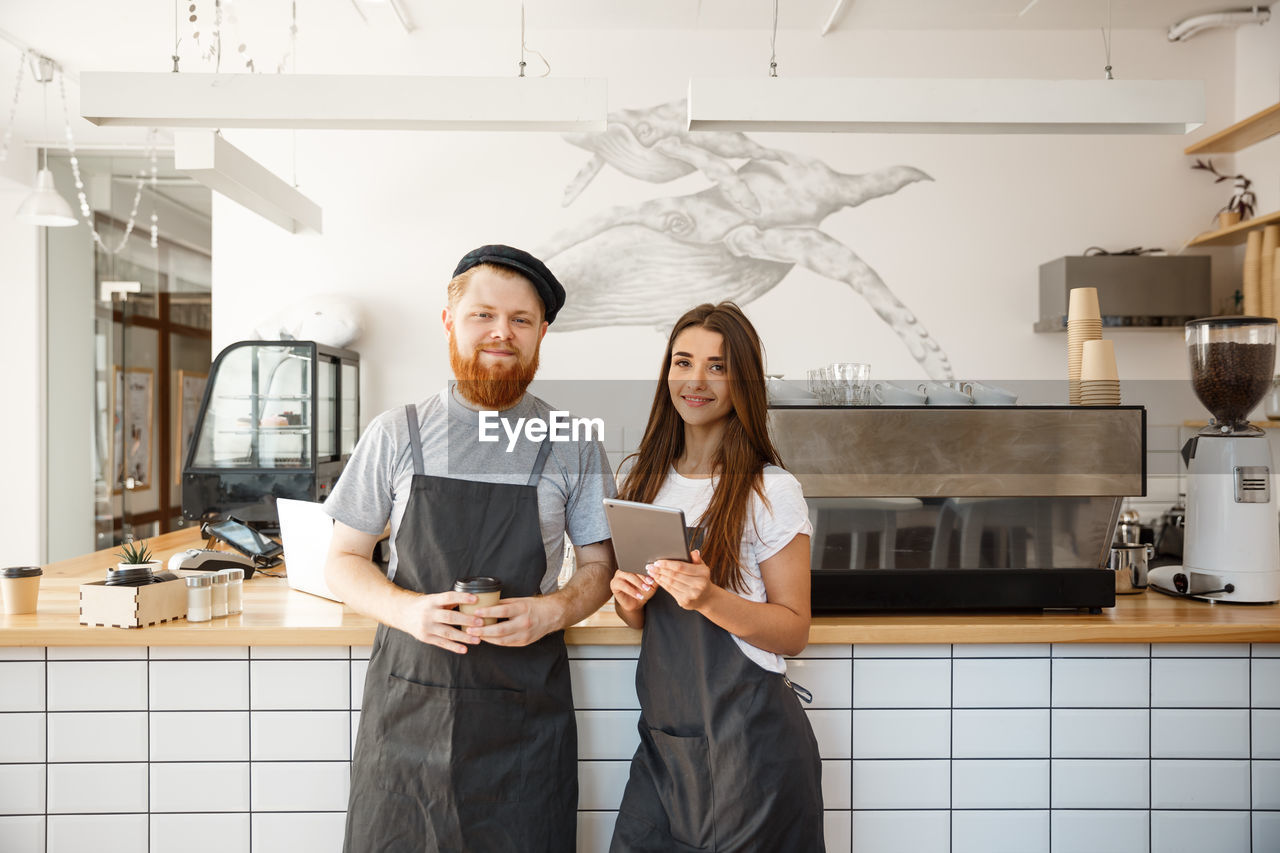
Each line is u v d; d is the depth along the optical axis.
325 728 1.90
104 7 3.49
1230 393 2.12
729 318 1.61
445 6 3.70
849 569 1.97
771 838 1.50
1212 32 3.90
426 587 1.58
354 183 3.94
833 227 3.96
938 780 1.94
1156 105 2.19
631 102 3.95
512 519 1.61
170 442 5.03
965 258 3.95
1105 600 1.97
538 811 1.61
